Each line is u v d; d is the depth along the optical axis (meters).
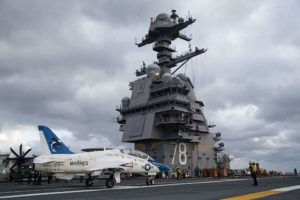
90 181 26.34
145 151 56.91
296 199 14.02
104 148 27.59
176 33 60.00
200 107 60.88
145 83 59.09
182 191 19.48
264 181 33.66
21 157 44.19
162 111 53.78
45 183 36.66
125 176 48.97
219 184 27.64
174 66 62.66
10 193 18.69
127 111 60.91
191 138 56.41
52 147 25.22
